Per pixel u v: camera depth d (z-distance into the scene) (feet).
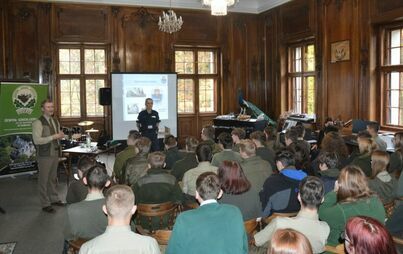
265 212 10.14
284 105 33.83
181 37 34.53
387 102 24.47
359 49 25.17
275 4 33.45
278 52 33.73
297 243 4.05
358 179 8.13
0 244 14.10
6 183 23.43
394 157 14.15
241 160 12.89
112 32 32.78
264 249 8.79
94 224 8.23
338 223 7.97
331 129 21.80
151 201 11.09
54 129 17.94
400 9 22.04
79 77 32.91
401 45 23.35
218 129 31.96
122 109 30.91
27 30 31.04
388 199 10.79
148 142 14.16
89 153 21.39
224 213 6.99
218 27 35.50
